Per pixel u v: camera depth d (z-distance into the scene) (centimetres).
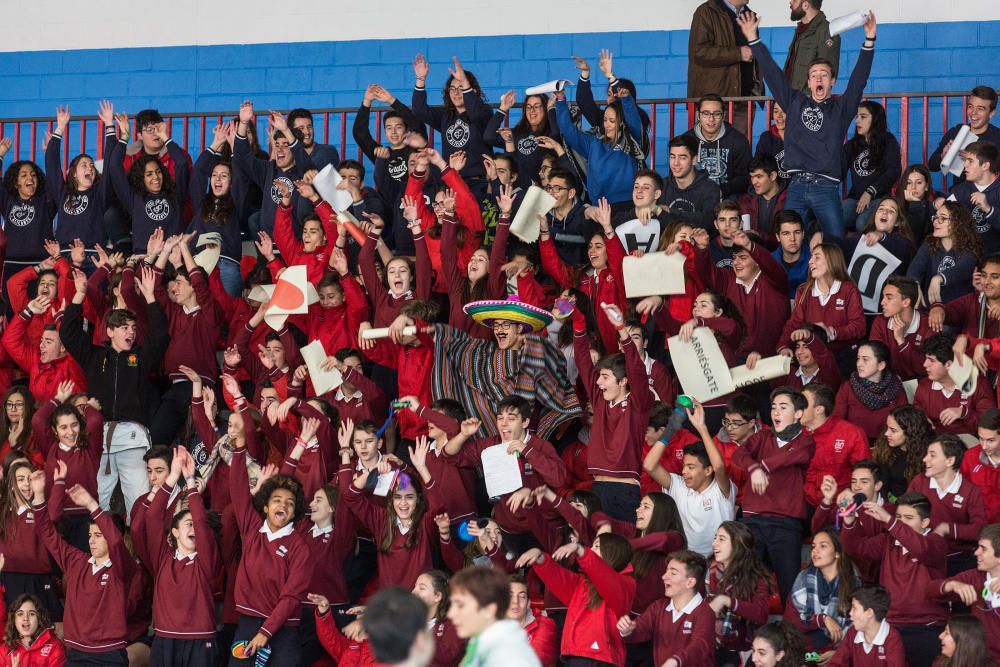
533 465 1242
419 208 1559
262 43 2067
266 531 1233
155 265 1504
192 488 1249
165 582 1233
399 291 1472
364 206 1652
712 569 1188
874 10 1905
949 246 1425
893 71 1897
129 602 1299
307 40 2059
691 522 1241
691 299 1436
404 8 2041
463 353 1373
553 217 1577
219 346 1570
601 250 1459
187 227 1664
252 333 1505
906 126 1647
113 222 1683
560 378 1364
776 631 1067
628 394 1295
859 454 1268
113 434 1452
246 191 1684
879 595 1077
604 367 1292
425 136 1723
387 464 1249
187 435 1465
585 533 1204
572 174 1583
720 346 1358
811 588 1149
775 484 1222
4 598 1329
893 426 1250
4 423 1434
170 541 1249
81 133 1925
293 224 1670
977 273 1382
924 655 1125
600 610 1137
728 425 1252
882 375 1329
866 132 1603
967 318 1390
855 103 1512
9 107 2100
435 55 2027
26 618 1241
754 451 1234
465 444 1307
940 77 1884
